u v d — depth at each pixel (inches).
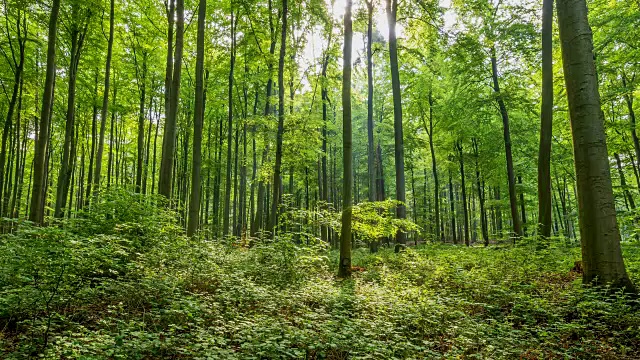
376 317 225.0
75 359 159.2
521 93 687.1
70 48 692.1
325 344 180.9
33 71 732.7
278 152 563.5
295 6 644.7
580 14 246.8
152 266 285.7
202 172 1044.5
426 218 1242.0
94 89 829.2
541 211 444.5
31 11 537.3
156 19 757.3
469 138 871.1
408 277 355.3
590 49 246.2
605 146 241.0
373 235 437.1
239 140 1016.2
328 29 754.2
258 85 855.1
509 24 578.9
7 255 230.5
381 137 1067.3
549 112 446.6
